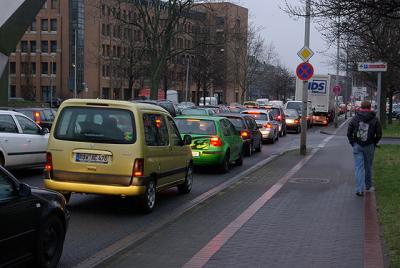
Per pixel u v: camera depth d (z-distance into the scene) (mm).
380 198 10227
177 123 15195
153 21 53469
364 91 52969
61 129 9188
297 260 6297
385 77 36594
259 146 22375
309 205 9867
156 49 47625
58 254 6148
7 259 5164
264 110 28312
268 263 6180
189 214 9102
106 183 8922
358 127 10844
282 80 113750
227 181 13703
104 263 6262
